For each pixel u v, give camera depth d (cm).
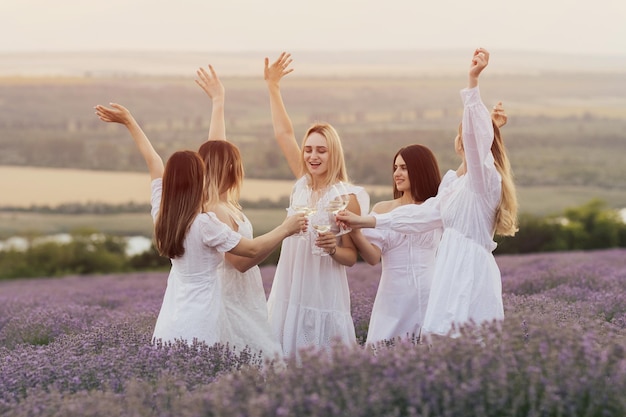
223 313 603
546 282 1048
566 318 616
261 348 619
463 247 550
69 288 1803
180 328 582
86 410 406
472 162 538
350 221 599
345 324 662
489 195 546
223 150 622
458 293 541
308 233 659
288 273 673
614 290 886
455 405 374
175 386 454
